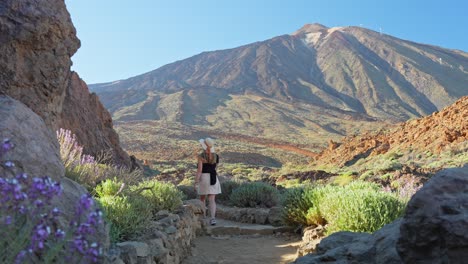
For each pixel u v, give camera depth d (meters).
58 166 3.82
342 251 4.43
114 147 21.56
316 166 53.97
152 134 115.06
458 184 3.14
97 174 7.96
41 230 2.23
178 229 6.81
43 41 5.03
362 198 7.63
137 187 8.47
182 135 118.56
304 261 4.59
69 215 3.34
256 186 13.75
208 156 10.30
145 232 5.75
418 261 3.11
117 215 5.38
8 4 4.80
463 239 2.82
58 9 5.25
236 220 11.75
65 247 2.91
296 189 10.43
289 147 109.25
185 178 29.41
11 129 3.59
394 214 7.29
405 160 39.09
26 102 4.93
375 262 4.00
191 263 6.59
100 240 3.48
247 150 92.69
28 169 3.49
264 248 8.09
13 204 2.54
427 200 3.11
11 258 2.32
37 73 5.03
